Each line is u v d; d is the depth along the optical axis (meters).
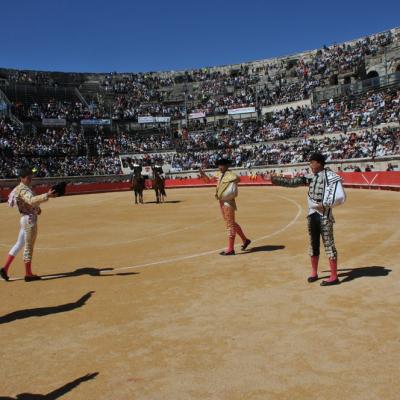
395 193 25.58
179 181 50.97
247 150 52.16
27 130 56.06
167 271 8.60
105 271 8.93
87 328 5.62
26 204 8.31
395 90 42.88
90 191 47.97
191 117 63.38
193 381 4.11
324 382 3.97
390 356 4.41
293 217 16.34
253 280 7.55
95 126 60.62
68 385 4.15
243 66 70.19
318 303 6.13
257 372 4.22
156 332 5.37
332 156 40.72
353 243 10.39
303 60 65.31
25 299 7.14
